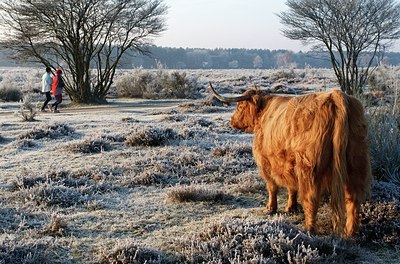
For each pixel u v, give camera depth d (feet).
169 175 28.96
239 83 136.98
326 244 16.67
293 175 17.56
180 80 109.91
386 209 20.06
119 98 108.68
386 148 25.58
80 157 34.63
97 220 20.98
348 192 17.39
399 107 28.94
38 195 24.06
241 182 26.61
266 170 20.66
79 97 92.99
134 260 15.97
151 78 114.52
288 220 19.94
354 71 91.04
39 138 42.70
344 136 15.99
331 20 90.17
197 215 21.71
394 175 25.02
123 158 34.01
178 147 37.55
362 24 88.07
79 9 89.30
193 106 74.38
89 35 93.50
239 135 44.29
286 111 17.69
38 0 86.53
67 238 18.66
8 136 44.21
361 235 18.04
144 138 38.83
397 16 88.74
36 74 184.24
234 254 16.22
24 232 19.21
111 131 46.50
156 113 66.95
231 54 568.82
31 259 15.72
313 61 482.28
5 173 29.91
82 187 25.89
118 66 104.68
